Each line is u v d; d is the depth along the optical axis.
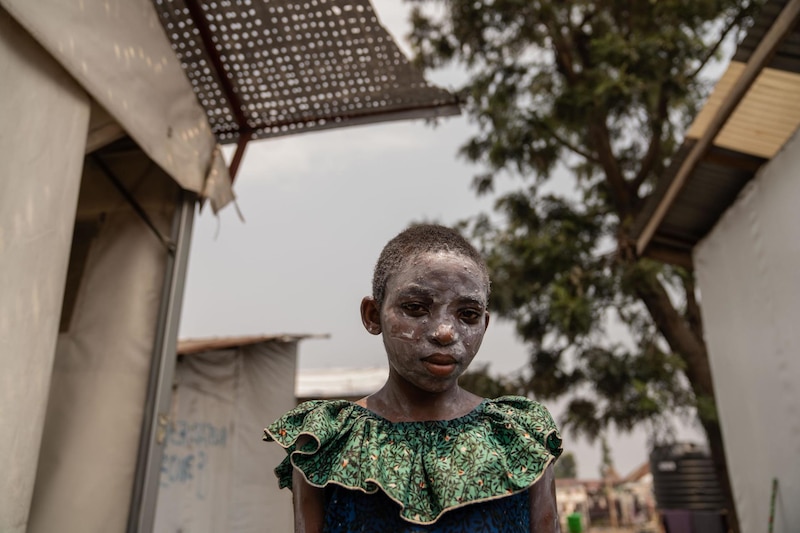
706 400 7.46
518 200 9.15
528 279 8.50
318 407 1.31
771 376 3.88
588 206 9.48
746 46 3.39
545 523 1.27
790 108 3.58
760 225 3.97
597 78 8.38
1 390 2.12
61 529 2.96
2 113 2.18
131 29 2.90
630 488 25.14
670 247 5.36
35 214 2.30
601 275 8.38
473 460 1.19
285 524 6.12
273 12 3.83
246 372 6.16
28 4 2.25
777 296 3.78
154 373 3.26
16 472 2.16
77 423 3.16
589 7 9.31
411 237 1.29
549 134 9.02
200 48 4.07
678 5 8.31
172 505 5.23
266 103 4.40
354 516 1.19
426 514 1.15
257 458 6.06
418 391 1.29
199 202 3.55
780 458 3.82
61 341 3.33
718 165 4.18
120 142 3.73
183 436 5.44
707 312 4.92
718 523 8.88
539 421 1.30
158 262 3.49
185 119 3.33
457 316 1.22
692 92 8.38
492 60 9.50
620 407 7.73
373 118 4.45
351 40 3.97
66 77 2.51
